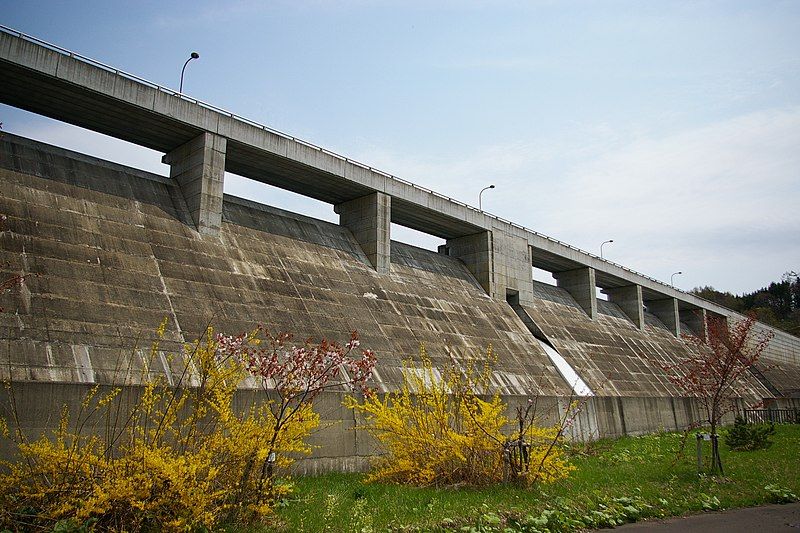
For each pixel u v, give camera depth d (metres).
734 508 16.14
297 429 13.61
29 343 17.89
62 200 24.16
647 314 67.56
